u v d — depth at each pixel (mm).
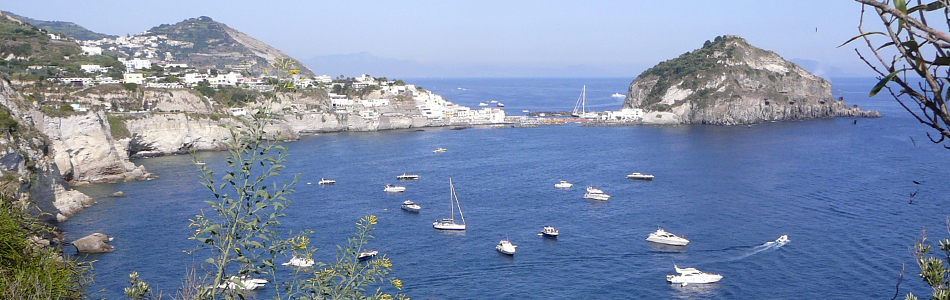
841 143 155875
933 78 5203
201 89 187875
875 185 96938
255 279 49156
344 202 90188
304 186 102375
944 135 5199
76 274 20500
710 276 55594
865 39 5383
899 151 138000
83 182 100812
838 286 53844
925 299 49844
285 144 164500
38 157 77562
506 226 76938
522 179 110688
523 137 184000
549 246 67688
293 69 15336
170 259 59625
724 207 84438
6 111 81875
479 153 147500
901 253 61906
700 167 120625
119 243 65312
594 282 56531
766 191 94438
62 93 149375
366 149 155125
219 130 151875
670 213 82125
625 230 74062
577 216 81938
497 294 53594
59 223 74125
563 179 110375
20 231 19500
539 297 52969
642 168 121375
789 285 54500
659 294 53375
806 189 95062
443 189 101500
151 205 83750
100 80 171000
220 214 14859
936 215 76500
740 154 138625
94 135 103125
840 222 74375
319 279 17891
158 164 125750
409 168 123875
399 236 71938
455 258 63500
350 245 19203
